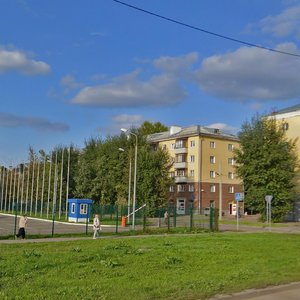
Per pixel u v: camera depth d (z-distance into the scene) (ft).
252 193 190.29
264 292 33.24
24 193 279.69
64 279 34.40
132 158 216.13
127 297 28.32
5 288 30.30
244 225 161.58
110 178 213.05
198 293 30.45
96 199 210.18
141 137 248.93
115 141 245.86
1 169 308.81
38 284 31.99
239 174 196.75
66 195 225.56
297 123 207.31
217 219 117.70
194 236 89.04
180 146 283.59
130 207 159.74
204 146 277.03
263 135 191.52
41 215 221.46
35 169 271.49
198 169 272.51
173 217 126.31
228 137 285.84
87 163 213.66
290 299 31.65
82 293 28.99
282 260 50.26
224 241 74.84
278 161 189.37
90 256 48.32
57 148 255.29
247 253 56.29
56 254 50.65
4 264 41.47
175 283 33.73
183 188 279.90
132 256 49.96
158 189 215.92
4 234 98.02
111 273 37.78
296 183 201.16
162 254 52.44
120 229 120.88
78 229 121.80
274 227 150.61
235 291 32.27
